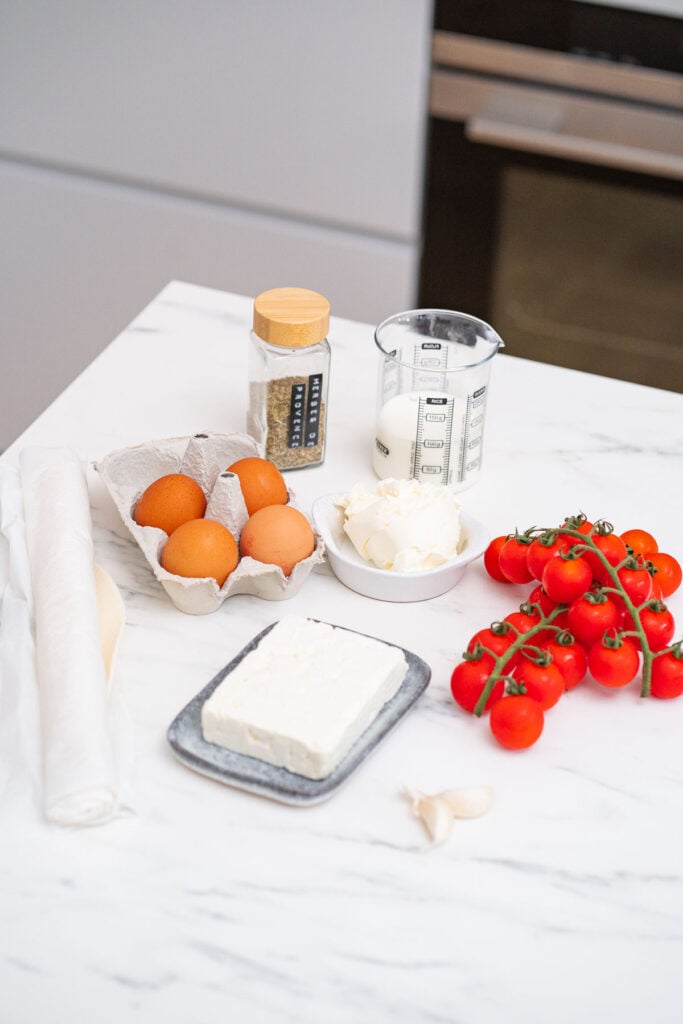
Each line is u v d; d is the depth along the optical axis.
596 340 2.29
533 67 2.02
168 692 1.06
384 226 2.26
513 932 0.88
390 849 0.93
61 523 1.14
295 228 2.30
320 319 1.23
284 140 2.19
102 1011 0.82
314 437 1.34
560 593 1.07
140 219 2.35
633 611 1.05
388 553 1.16
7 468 1.25
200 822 0.95
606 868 0.93
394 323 1.36
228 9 2.05
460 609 1.18
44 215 2.40
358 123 2.14
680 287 2.17
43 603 1.06
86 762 0.92
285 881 0.91
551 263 2.23
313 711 0.97
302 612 1.16
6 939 0.86
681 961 0.87
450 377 1.27
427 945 0.87
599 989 0.85
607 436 1.44
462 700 1.04
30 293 2.51
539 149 2.10
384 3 1.98
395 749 1.02
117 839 0.93
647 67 1.97
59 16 2.13
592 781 1.00
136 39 2.13
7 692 1.02
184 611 1.14
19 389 2.65
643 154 2.04
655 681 1.06
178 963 0.85
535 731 0.99
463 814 0.95
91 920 0.87
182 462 1.23
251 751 0.97
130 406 1.43
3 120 2.30
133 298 2.47
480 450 1.33
